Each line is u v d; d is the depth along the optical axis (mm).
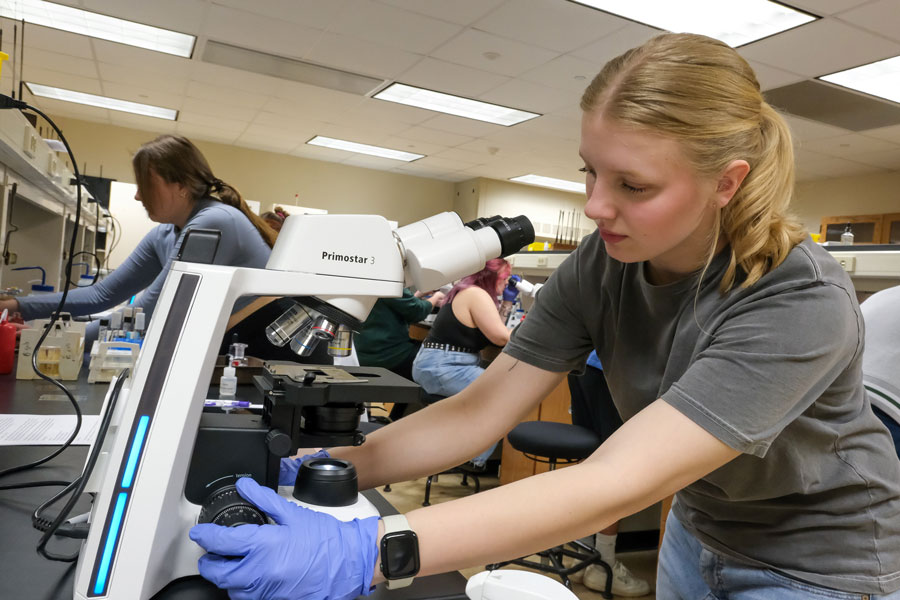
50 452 1000
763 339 599
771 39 3980
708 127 585
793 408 608
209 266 580
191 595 574
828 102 5008
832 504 748
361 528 566
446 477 3426
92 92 6590
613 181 617
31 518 733
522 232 743
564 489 564
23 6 4496
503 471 3148
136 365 585
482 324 2891
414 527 562
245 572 529
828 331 599
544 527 559
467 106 6086
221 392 1548
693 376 606
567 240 9625
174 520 578
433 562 555
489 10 3953
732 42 4082
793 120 5504
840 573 747
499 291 3078
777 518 782
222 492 598
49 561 632
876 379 1003
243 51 5035
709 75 594
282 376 690
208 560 550
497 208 9578
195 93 6336
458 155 8070
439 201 9992
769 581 785
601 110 608
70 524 669
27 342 1635
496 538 559
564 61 4695
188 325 567
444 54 4770
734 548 822
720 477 746
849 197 7418
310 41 4727
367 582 550
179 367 561
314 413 677
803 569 764
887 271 1792
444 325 3000
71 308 2213
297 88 5895
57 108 7406
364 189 9477
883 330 1040
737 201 646
